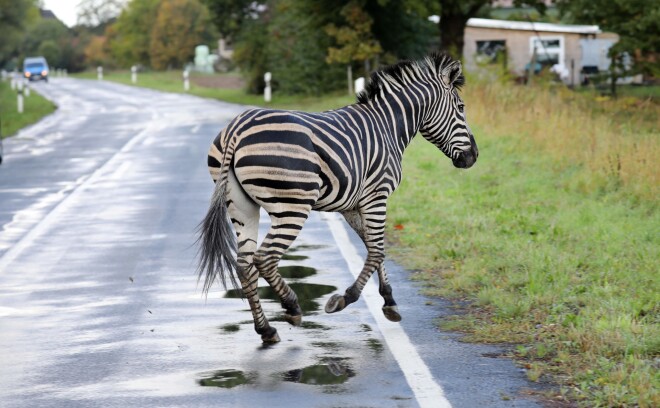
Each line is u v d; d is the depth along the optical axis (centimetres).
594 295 1004
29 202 1886
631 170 1720
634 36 3403
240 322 962
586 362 793
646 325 873
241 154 841
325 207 897
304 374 781
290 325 944
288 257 1307
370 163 916
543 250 1241
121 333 926
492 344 866
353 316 978
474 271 1150
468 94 3150
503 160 2216
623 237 1305
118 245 1414
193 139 3306
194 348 866
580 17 3484
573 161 2034
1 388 761
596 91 4312
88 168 2500
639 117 2931
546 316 945
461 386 746
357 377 771
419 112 981
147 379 776
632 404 691
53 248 1401
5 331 943
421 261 1245
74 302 1064
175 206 1792
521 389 737
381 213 935
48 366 820
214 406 706
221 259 852
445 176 2086
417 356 830
